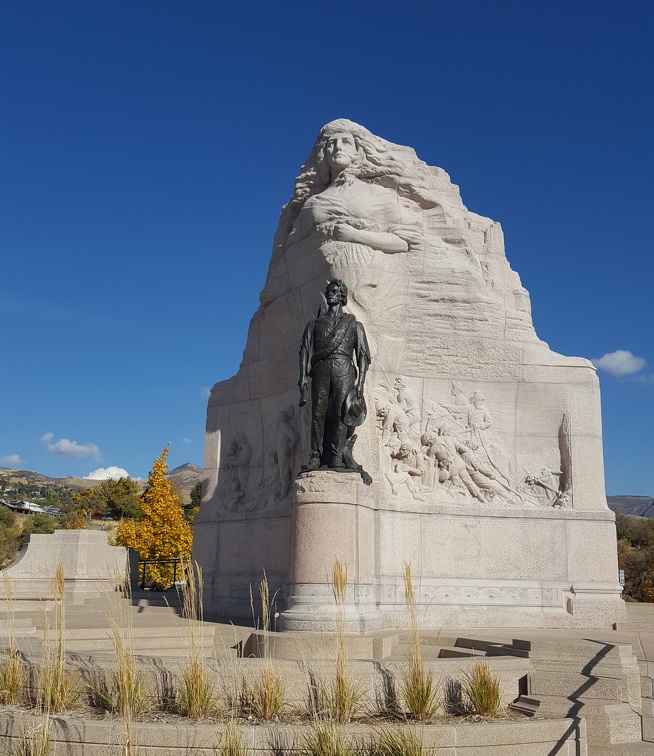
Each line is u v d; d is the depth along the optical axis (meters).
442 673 7.43
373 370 13.23
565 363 14.20
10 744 6.55
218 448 15.83
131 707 6.68
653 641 10.27
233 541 14.78
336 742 6.01
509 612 12.82
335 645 8.60
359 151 13.96
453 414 13.78
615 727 7.23
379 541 12.41
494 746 6.48
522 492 13.71
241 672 7.05
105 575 17.83
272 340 15.10
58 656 7.15
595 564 13.30
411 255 13.73
